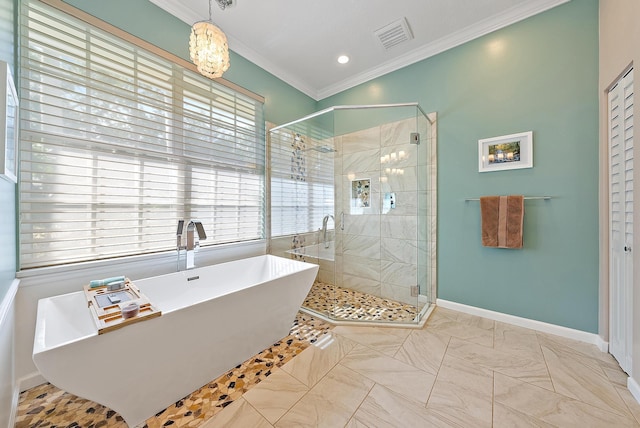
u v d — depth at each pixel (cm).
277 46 251
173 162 203
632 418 117
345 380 144
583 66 182
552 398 129
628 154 143
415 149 243
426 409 123
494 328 205
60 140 149
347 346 181
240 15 210
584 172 182
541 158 197
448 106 242
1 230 107
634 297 129
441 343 183
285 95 305
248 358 165
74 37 153
